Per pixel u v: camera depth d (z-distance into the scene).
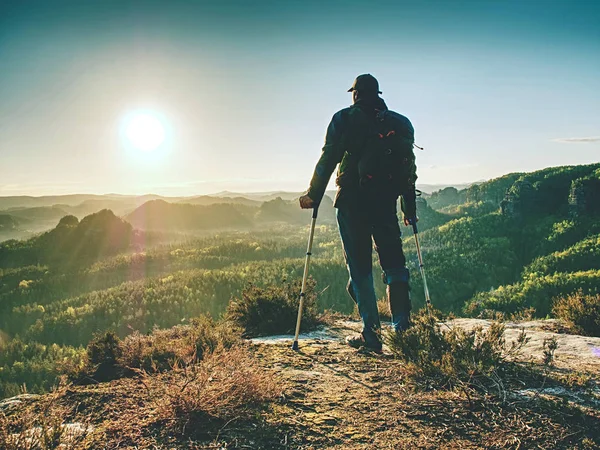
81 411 2.42
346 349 3.82
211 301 137.88
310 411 2.44
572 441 2.09
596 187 145.75
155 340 3.80
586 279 90.88
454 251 147.25
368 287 3.82
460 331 3.30
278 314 5.01
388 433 2.20
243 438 2.12
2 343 116.44
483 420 2.32
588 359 3.37
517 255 145.38
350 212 3.71
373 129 3.54
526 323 5.57
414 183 3.77
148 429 2.20
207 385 2.53
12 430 2.14
